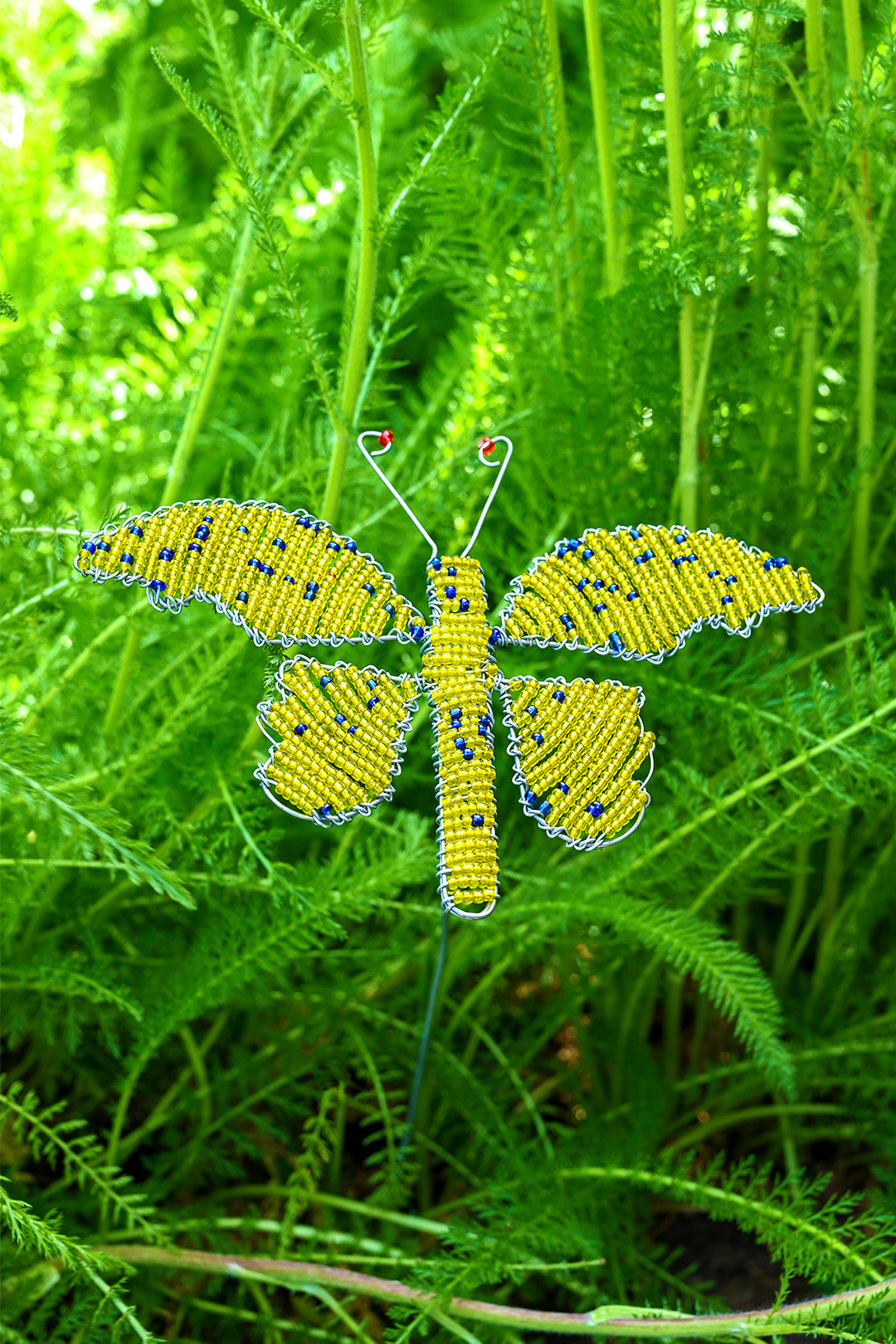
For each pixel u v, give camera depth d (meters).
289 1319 0.62
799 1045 0.67
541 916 0.61
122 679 0.62
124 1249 0.58
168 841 0.60
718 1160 0.59
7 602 0.60
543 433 0.65
